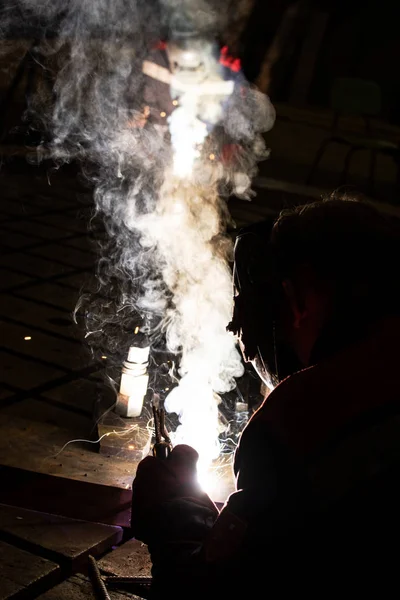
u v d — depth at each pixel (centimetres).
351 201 132
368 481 111
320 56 1254
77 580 231
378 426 113
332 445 113
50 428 318
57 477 281
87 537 250
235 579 120
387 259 125
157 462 162
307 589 116
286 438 114
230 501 121
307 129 1023
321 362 120
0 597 217
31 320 447
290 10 1162
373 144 793
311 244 127
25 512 259
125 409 312
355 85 803
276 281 134
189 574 127
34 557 237
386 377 116
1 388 366
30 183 732
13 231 607
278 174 827
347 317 125
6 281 505
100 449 299
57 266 540
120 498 273
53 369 391
